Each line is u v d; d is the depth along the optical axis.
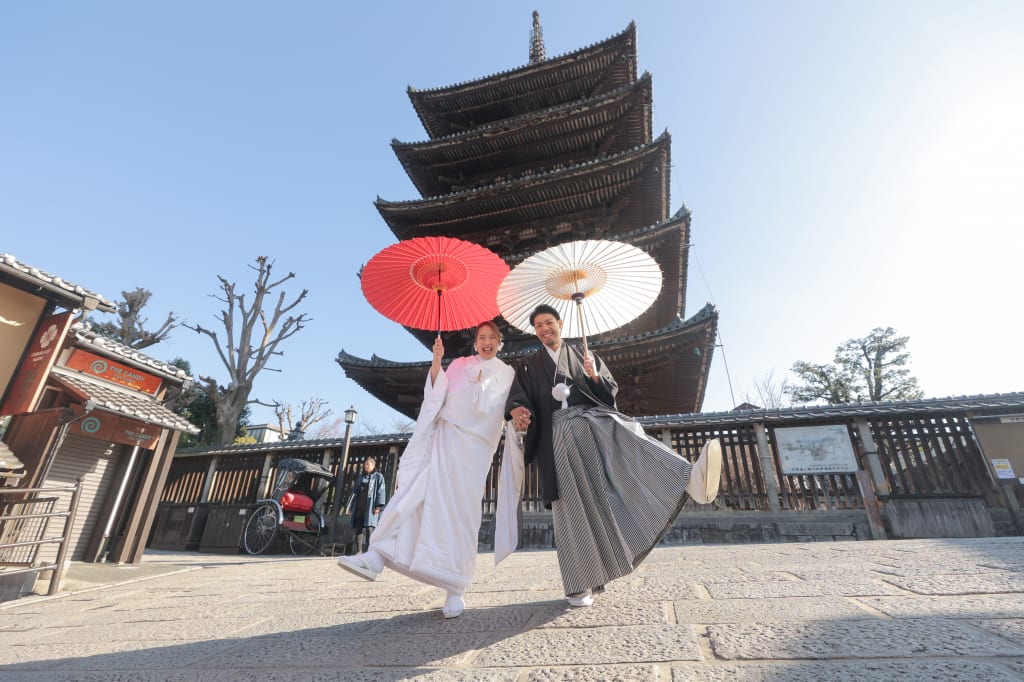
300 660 1.68
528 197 15.25
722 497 8.87
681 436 9.54
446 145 16.91
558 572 3.70
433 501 2.24
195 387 19.31
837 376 28.94
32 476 5.54
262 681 1.48
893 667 1.17
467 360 2.64
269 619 2.50
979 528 7.54
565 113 15.66
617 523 2.11
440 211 15.95
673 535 8.63
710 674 1.22
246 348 21.08
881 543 4.92
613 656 1.44
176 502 12.26
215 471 12.54
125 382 7.81
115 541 7.10
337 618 2.39
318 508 10.61
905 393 27.72
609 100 15.27
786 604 1.94
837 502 8.41
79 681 1.59
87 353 7.34
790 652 1.34
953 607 1.72
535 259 2.87
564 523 2.21
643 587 2.57
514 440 2.51
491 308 3.12
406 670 1.48
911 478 8.33
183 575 5.70
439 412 2.47
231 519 10.80
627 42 16.73
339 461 11.61
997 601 1.77
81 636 2.44
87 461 7.11
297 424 15.56
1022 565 2.50
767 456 8.88
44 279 6.24
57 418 5.75
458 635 1.85
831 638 1.44
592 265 2.87
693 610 1.94
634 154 13.63
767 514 8.48
